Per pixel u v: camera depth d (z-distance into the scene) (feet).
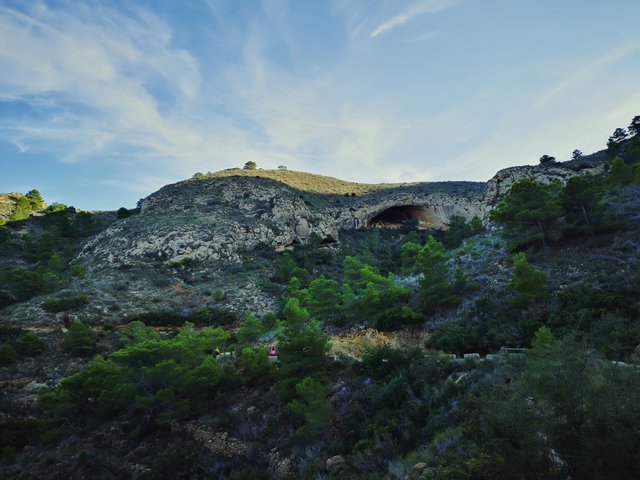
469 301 69.15
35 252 179.42
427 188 324.60
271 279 166.91
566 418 18.44
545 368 20.43
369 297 82.33
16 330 96.48
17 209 262.67
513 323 53.11
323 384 50.24
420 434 31.68
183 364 62.64
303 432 41.37
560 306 51.21
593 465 16.34
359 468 30.94
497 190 204.95
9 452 51.08
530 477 17.63
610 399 18.01
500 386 29.22
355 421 39.86
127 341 91.71
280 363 62.49
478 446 23.02
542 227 83.87
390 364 48.19
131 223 206.28
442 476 21.59
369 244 251.80
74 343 89.81
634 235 66.69
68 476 45.14
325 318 97.04
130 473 43.88
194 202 246.06
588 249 70.08
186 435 50.90
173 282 151.02
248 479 36.96
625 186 101.76
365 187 371.97
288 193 277.44
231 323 125.08
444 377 41.32
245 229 212.02
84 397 61.57
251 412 52.60
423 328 66.33
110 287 137.08
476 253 101.45
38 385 73.97
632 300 44.73
